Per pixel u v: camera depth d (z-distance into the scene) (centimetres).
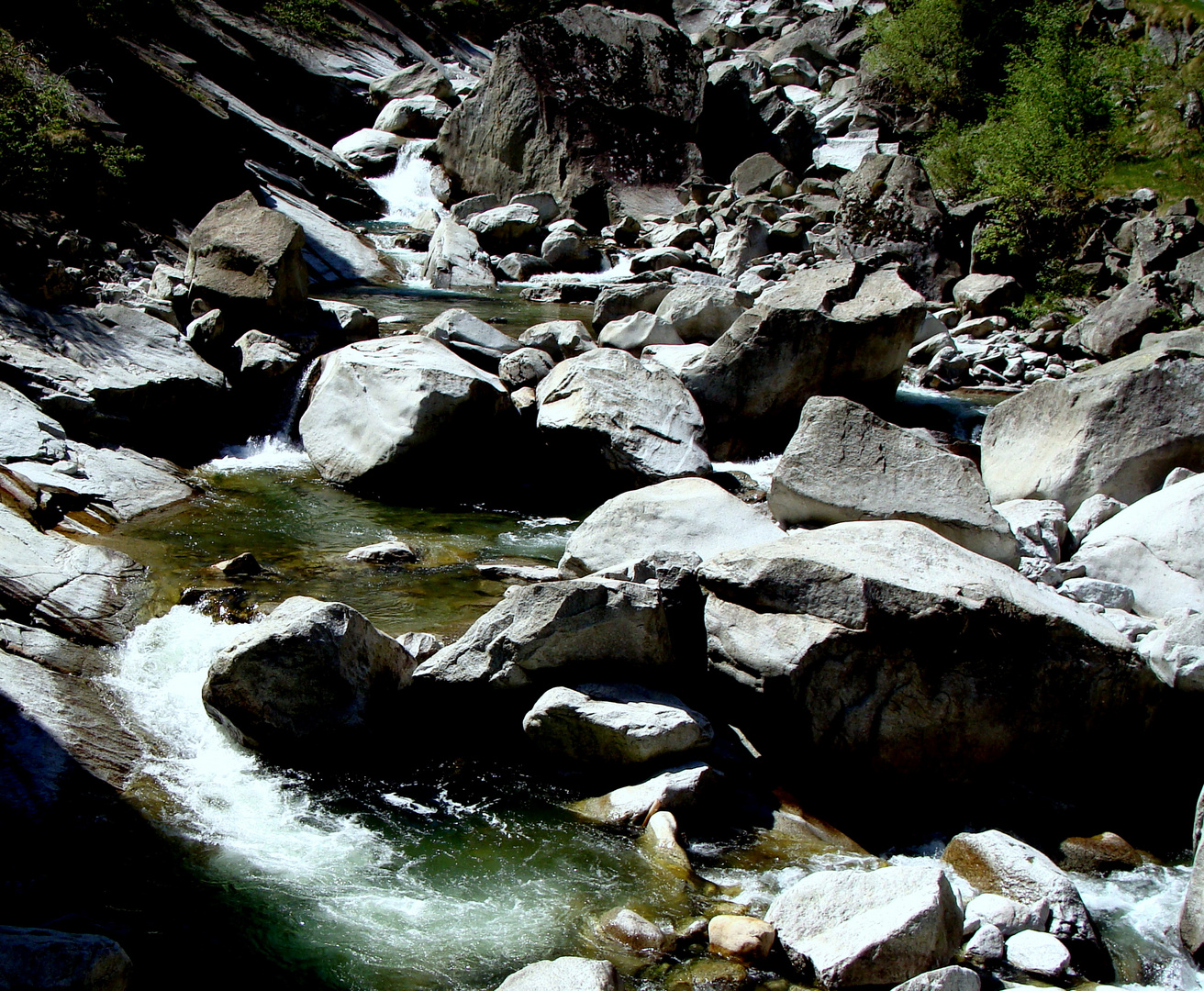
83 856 525
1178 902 561
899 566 668
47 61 1716
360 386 1115
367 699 655
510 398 1168
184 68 2355
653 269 2212
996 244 1969
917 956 473
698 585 701
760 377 1239
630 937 491
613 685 662
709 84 3109
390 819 588
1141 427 993
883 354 1288
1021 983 484
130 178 1691
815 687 633
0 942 412
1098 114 2111
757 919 495
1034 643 644
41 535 817
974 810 640
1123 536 885
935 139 2728
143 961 461
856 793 645
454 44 4106
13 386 1027
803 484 884
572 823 590
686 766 619
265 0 3145
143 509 970
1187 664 675
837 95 3541
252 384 1204
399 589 845
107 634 732
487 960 480
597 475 1133
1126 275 1895
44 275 1193
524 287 2041
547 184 2647
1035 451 1056
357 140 2859
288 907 509
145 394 1092
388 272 2059
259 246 1302
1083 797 663
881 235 2061
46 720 613
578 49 2739
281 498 1050
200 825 565
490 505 1100
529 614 669
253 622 760
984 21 2967
